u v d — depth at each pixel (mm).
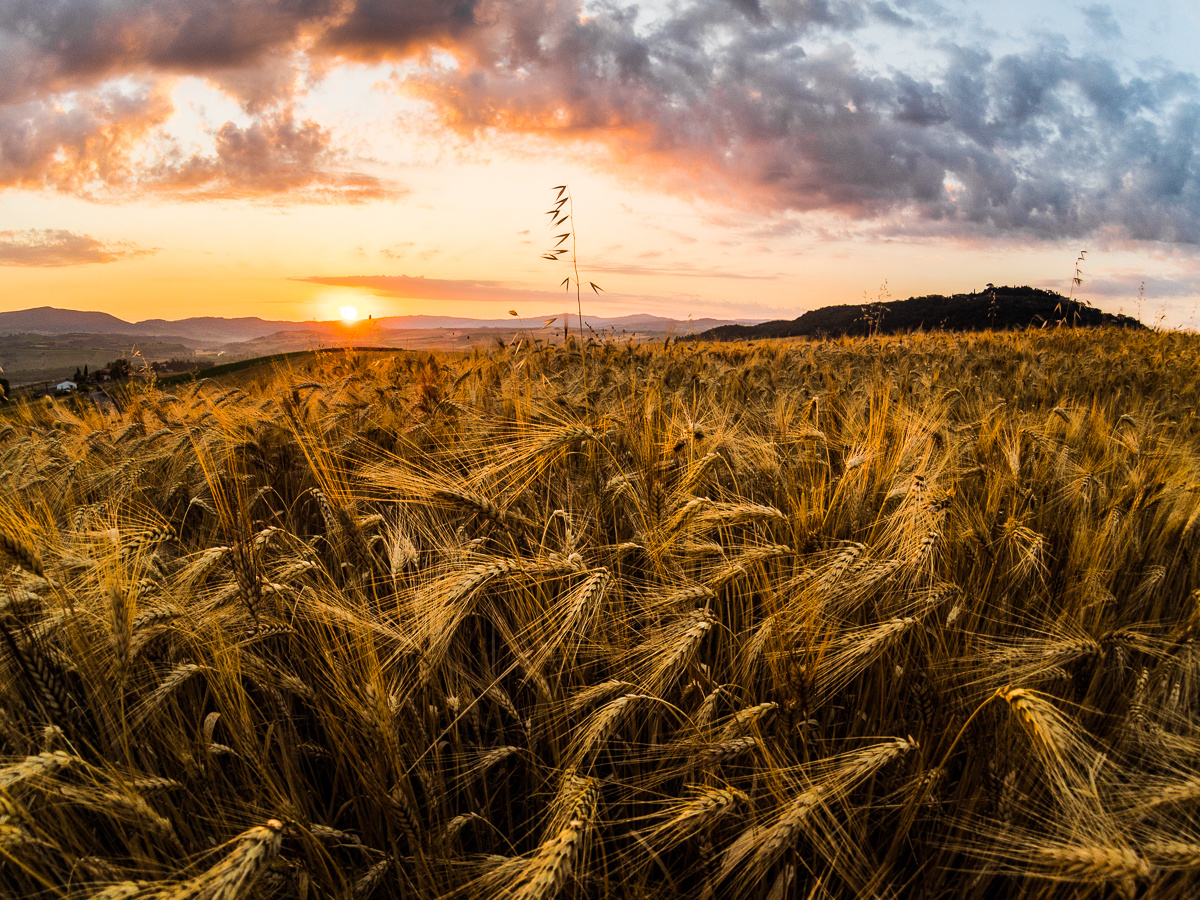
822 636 2045
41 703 1726
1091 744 2061
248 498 3488
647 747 2271
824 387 6777
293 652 2260
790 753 1987
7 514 2361
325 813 2195
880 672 2398
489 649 2920
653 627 2344
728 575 2340
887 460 3615
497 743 2334
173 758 2072
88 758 1787
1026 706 1503
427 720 2201
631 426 3523
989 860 1764
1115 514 3018
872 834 2156
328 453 3592
